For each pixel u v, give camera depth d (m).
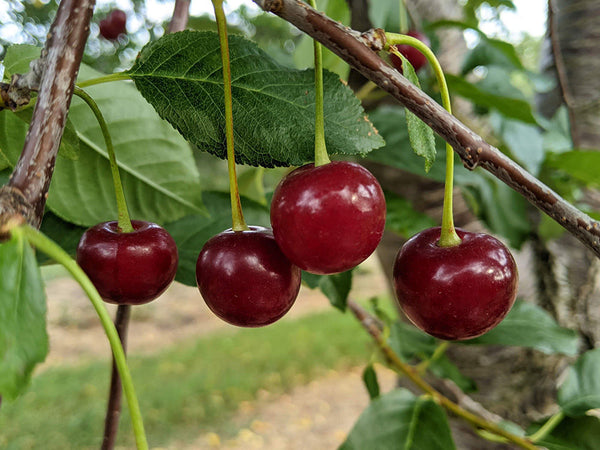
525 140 0.18
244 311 0.08
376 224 0.08
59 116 0.06
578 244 0.21
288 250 0.08
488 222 0.19
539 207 0.08
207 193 0.14
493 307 0.09
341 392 0.87
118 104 0.13
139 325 1.16
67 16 0.06
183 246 0.14
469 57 0.21
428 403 0.14
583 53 0.22
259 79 0.09
